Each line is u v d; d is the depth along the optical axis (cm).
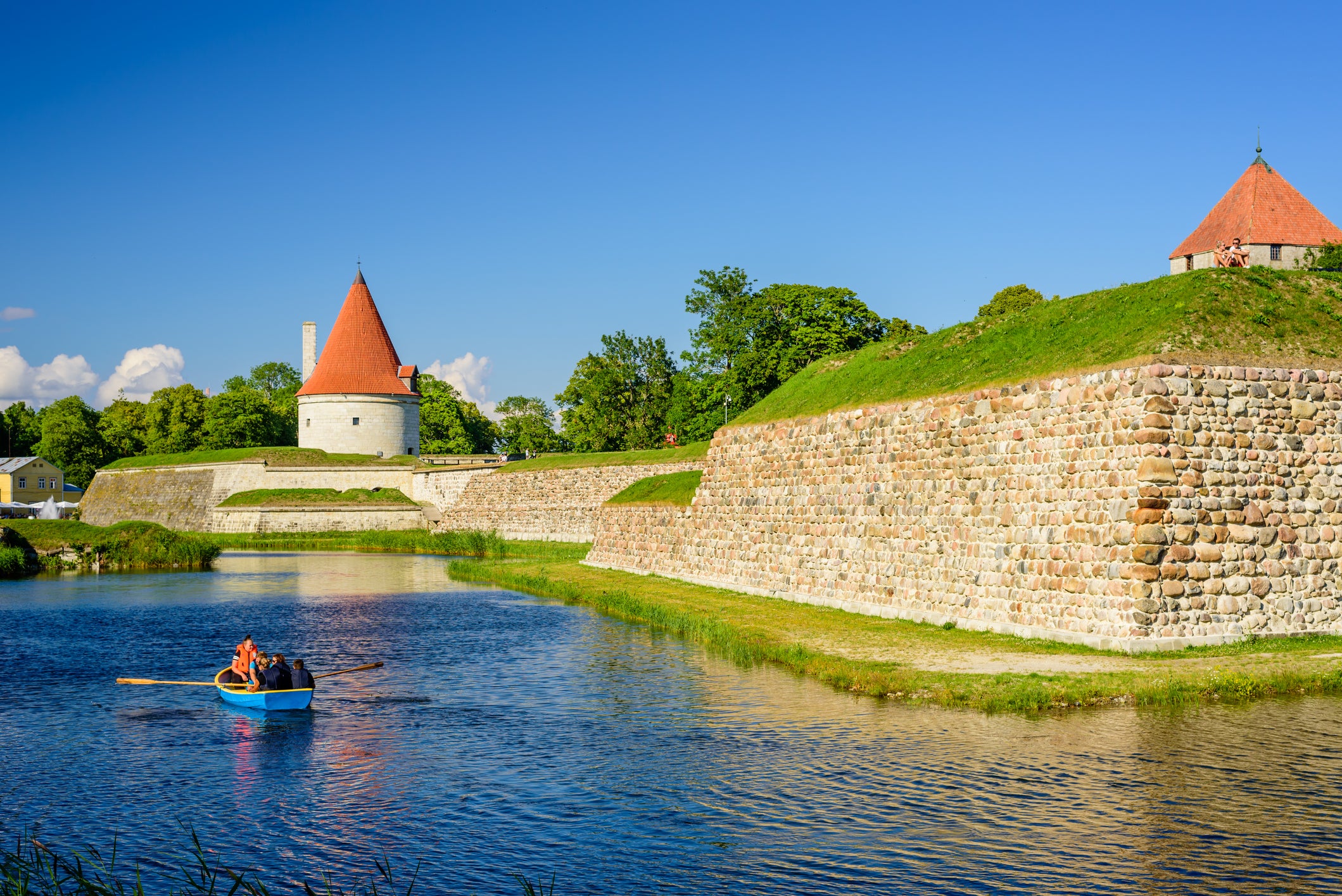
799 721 2266
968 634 3084
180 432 13312
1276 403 2769
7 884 1481
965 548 3244
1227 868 1449
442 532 8900
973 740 2053
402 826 1730
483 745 2209
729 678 2786
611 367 11900
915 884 1435
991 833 1590
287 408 15525
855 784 1831
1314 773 1803
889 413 3669
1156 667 2438
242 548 8719
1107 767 1855
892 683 2447
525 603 4684
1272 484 2744
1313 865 1454
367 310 10962
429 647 3469
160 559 6906
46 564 6756
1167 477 2648
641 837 1644
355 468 10200
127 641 3678
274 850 1641
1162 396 2677
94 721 2473
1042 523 2942
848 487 3872
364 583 5759
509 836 1672
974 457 3231
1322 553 2767
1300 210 5659
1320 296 3083
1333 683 2336
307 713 2533
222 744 2258
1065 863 1480
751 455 4622
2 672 3105
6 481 12575
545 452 14262
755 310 8356
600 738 2225
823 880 1459
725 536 4778
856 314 8312
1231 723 2092
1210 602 2664
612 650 3322
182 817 1795
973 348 3688
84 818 1800
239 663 2798
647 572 5534
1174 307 2945
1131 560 2642
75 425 13800
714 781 1894
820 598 3972
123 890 1498
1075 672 2430
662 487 5766
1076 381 2877
